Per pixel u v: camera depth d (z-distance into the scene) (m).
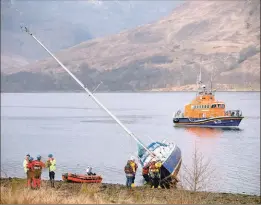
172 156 44.38
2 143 98.88
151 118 182.25
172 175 41.25
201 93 129.50
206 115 127.38
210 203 26.20
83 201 21.27
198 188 36.28
